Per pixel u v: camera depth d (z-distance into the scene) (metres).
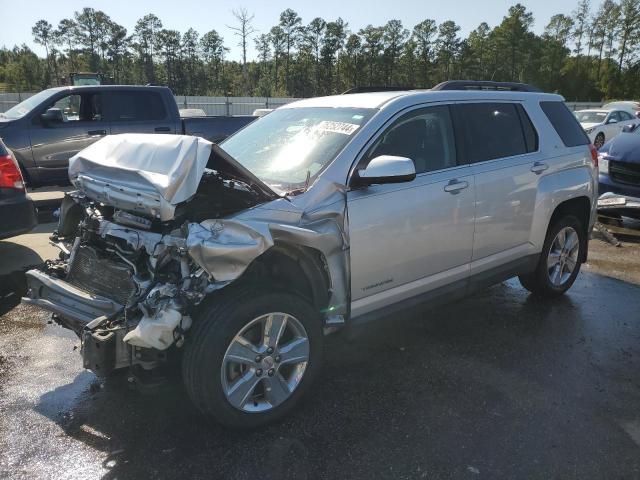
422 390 3.50
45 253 6.41
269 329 2.97
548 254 4.97
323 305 3.29
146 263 2.98
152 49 101.56
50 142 9.50
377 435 3.02
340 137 3.53
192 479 2.66
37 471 2.70
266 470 2.73
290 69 98.38
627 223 8.59
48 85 99.69
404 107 3.74
